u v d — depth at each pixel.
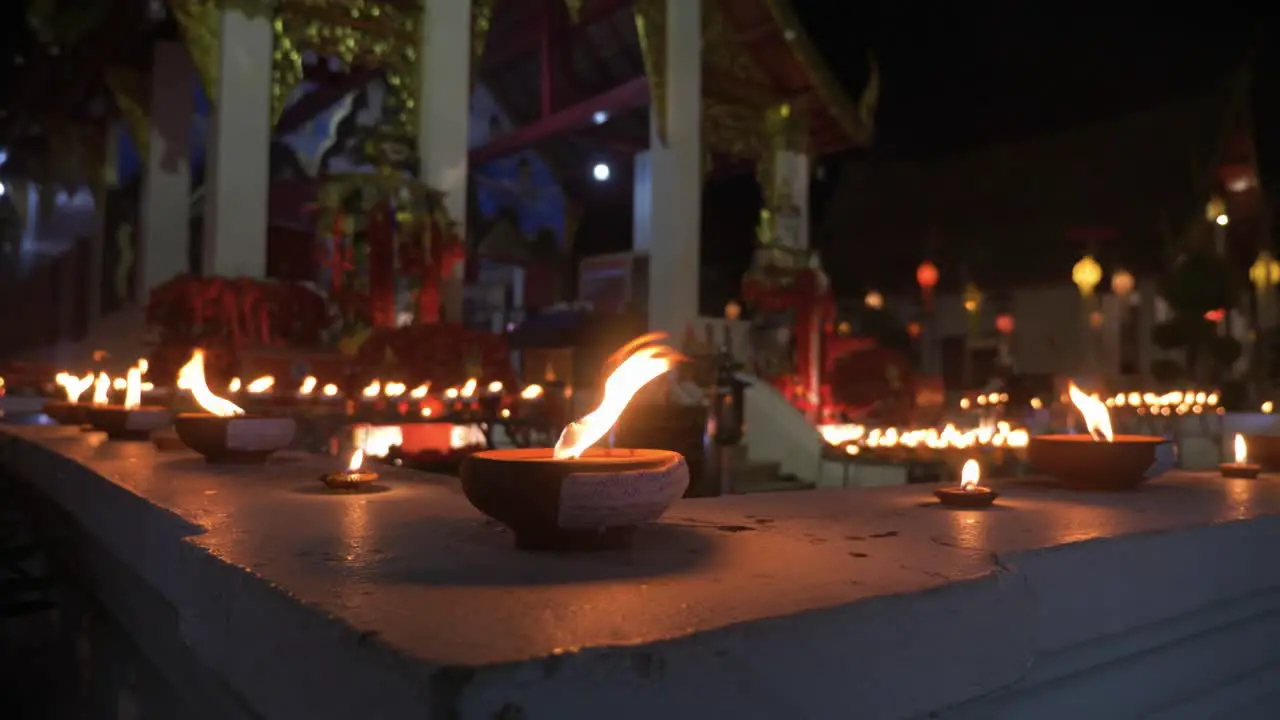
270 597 1.56
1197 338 18.59
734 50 16.66
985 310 31.97
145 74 17.03
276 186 20.30
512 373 10.58
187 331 10.27
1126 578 2.17
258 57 12.31
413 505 2.80
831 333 15.67
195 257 18.67
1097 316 28.98
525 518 1.88
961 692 1.58
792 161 17.05
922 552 1.94
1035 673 1.97
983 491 2.85
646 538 2.14
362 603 1.44
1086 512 2.69
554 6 21.97
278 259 15.72
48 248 23.77
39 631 5.40
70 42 17.34
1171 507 2.82
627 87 20.12
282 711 1.49
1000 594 1.68
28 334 22.94
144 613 2.90
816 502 2.96
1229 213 24.52
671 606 1.41
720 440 7.23
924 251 34.12
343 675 1.27
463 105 14.09
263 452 4.11
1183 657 2.38
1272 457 4.04
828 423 14.74
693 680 1.23
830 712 1.38
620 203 27.84
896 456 9.60
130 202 18.05
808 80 16.69
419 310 12.37
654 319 15.36
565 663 1.14
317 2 12.98
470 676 1.06
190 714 2.35
